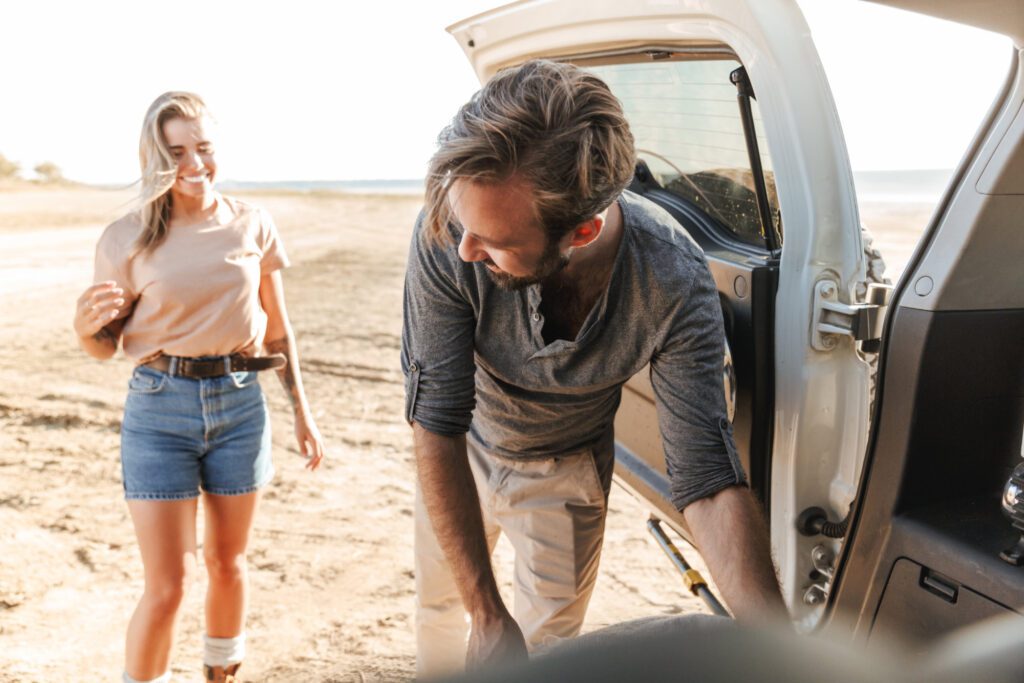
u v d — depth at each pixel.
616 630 0.73
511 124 1.24
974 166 1.72
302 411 2.98
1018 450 1.83
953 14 1.55
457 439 1.75
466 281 1.63
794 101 1.84
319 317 8.58
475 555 1.69
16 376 6.33
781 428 2.02
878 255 2.25
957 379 1.76
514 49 2.56
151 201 2.47
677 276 1.62
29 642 3.05
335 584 3.47
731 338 2.06
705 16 1.92
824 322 1.94
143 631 2.44
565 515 2.13
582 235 1.39
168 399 2.51
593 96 1.29
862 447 2.03
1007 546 1.62
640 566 3.57
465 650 2.39
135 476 2.49
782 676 0.38
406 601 3.34
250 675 2.84
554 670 0.37
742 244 2.29
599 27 2.20
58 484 4.44
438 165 1.29
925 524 1.74
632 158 1.36
